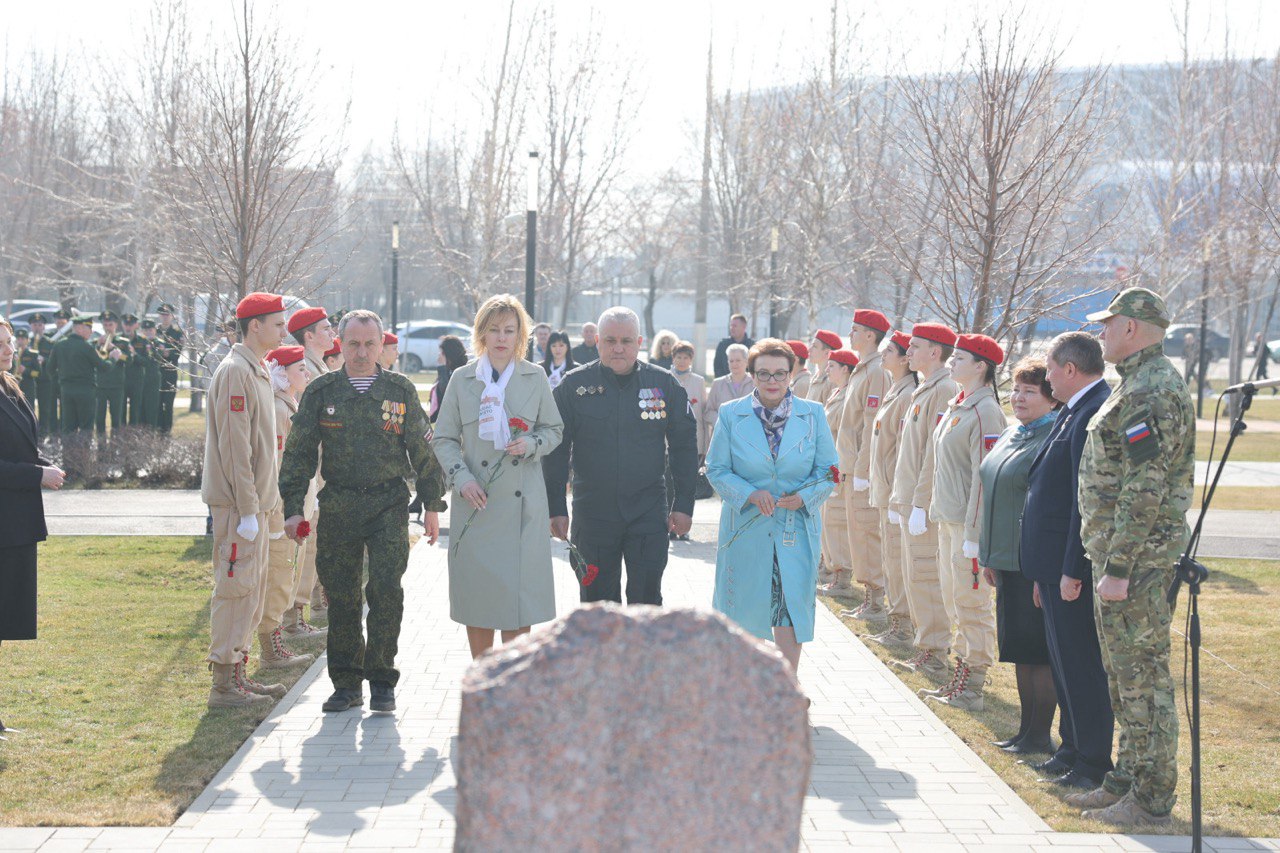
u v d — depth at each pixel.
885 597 10.55
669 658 2.99
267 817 5.43
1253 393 5.13
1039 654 6.57
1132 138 29.39
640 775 2.96
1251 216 22.56
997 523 6.58
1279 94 27.59
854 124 26.09
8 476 6.61
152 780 5.93
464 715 2.98
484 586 7.11
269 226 14.26
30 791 5.75
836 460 7.03
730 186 37.31
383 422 7.24
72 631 9.05
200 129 17.06
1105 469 5.60
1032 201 11.75
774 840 2.97
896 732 6.95
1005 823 5.51
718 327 69.69
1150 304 5.51
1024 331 12.62
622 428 7.25
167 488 17.64
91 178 36.66
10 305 38.38
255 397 7.22
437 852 5.03
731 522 7.02
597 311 70.75
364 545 7.35
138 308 32.09
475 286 29.27
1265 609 10.53
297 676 8.08
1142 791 5.62
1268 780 6.26
